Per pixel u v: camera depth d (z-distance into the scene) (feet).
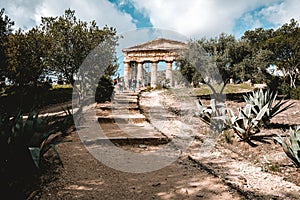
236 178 11.81
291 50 81.41
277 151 15.85
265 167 13.32
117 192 10.34
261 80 56.70
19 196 8.89
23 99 28.45
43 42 38.96
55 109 32.07
